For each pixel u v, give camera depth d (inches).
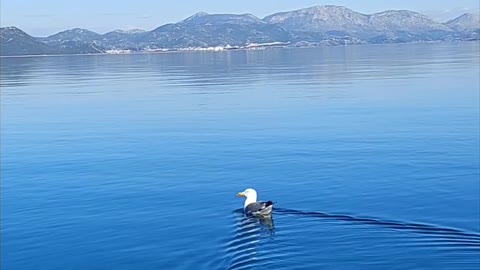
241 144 1023.6
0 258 586.6
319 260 543.5
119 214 691.4
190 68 3193.9
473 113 1238.9
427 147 959.0
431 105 1370.6
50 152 1002.1
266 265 543.8
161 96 1729.8
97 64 4013.3
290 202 715.4
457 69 2332.7
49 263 574.2
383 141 1012.5
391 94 1599.4
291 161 901.2
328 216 658.8
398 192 743.1
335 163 882.8
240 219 659.4
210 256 568.4
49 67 3609.7
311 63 3378.4
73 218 682.2
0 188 800.9
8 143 1086.4
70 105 1569.9
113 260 573.6
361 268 528.4
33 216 691.4
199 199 736.3
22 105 1588.3
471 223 632.4
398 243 572.7
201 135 1109.1
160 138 1092.5
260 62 3722.9
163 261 564.7
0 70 3292.3
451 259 540.1
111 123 1264.8
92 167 896.3
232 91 1806.1
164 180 820.6
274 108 1413.6
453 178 794.8
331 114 1295.5
